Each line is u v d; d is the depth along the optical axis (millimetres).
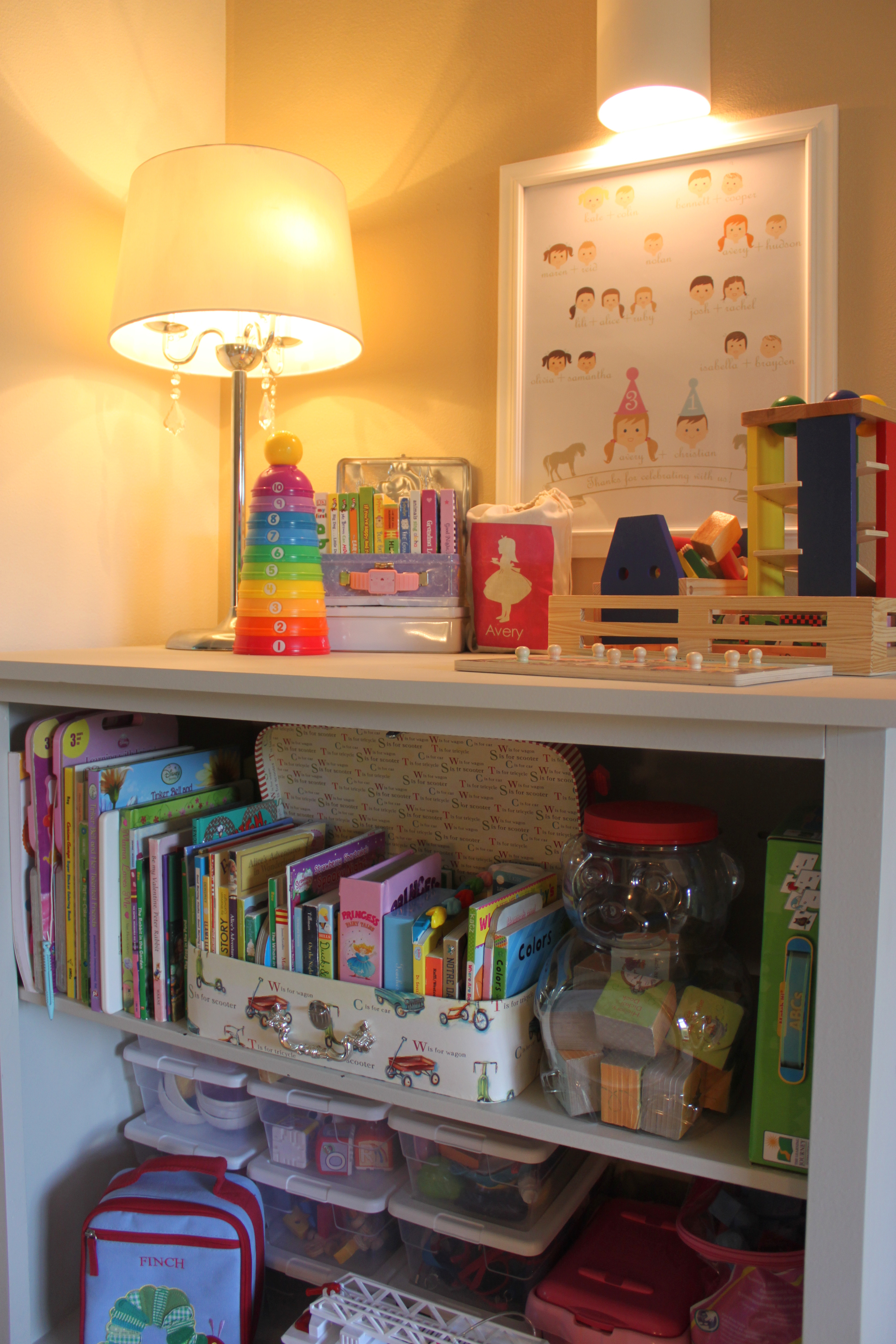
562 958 833
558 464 1214
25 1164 1100
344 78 1379
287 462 1104
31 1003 1096
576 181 1194
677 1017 764
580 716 704
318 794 1154
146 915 1018
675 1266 894
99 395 1314
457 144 1294
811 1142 631
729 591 942
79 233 1272
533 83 1234
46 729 1069
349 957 874
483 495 1293
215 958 952
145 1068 1172
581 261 1195
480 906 822
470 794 1049
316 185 1179
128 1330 961
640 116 1138
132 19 1325
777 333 1090
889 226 1026
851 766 604
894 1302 732
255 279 1121
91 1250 968
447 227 1306
